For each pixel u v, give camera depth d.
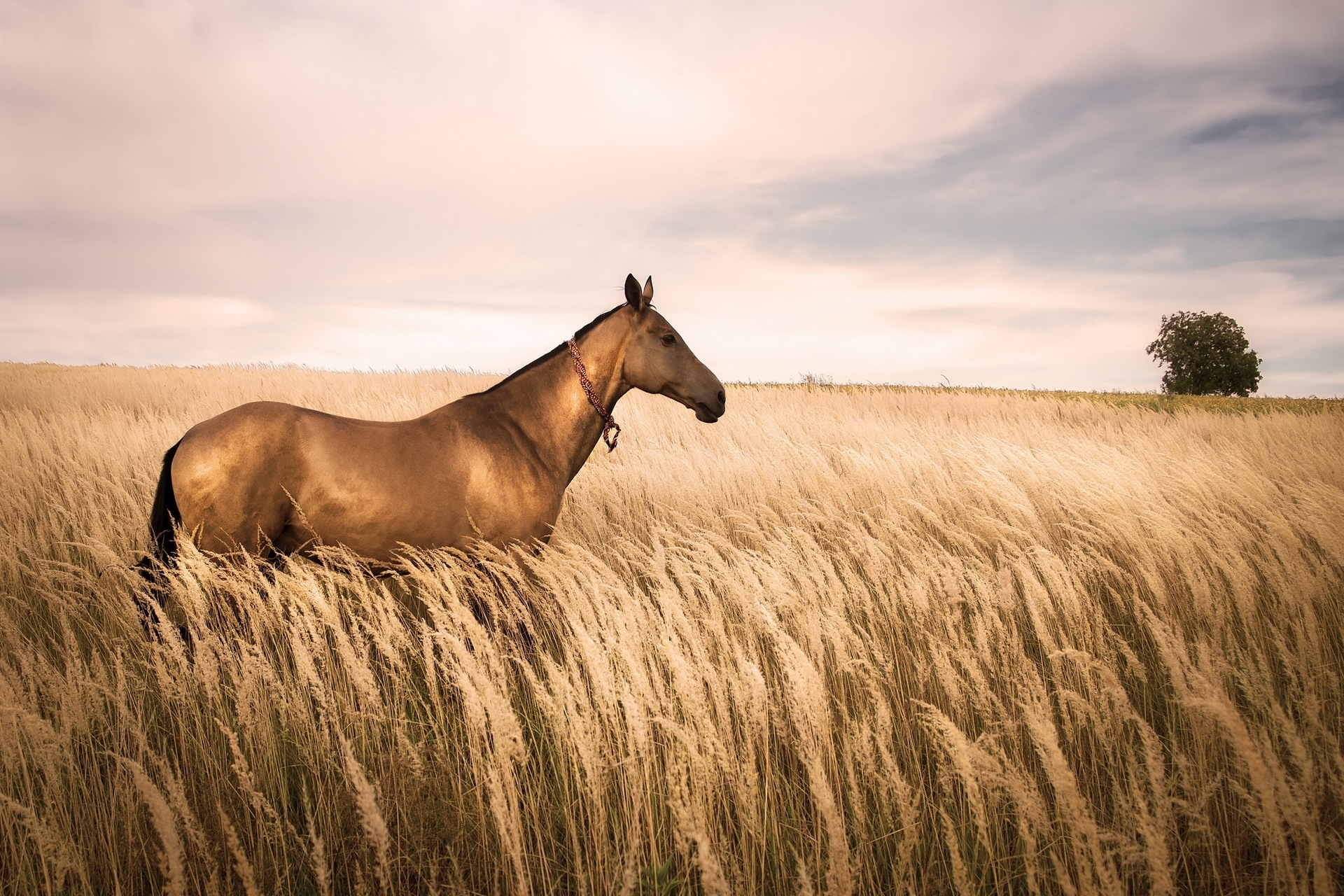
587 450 4.09
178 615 3.33
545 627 3.58
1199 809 2.24
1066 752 2.66
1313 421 11.83
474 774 2.38
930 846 2.31
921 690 2.99
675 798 2.04
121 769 2.31
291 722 2.71
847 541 4.72
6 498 5.38
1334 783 2.25
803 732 2.27
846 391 20.89
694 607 3.44
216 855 2.23
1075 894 1.85
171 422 9.40
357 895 1.95
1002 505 5.59
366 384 17.33
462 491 3.44
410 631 3.27
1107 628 3.57
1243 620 3.40
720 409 4.12
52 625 3.73
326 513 3.20
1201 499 5.60
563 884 2.27
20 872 2.05
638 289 3.96
